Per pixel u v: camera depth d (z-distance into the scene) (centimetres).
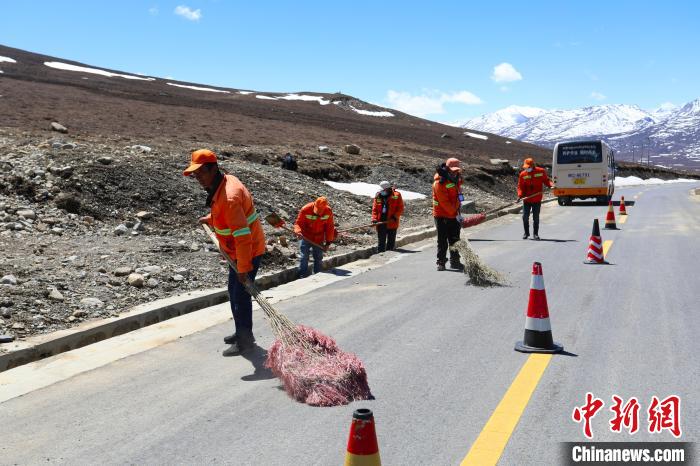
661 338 611
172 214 1342
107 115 3678
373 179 2750
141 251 1027
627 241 1405
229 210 556
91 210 1249
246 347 605
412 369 539
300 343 510
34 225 1124
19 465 379
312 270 1105
